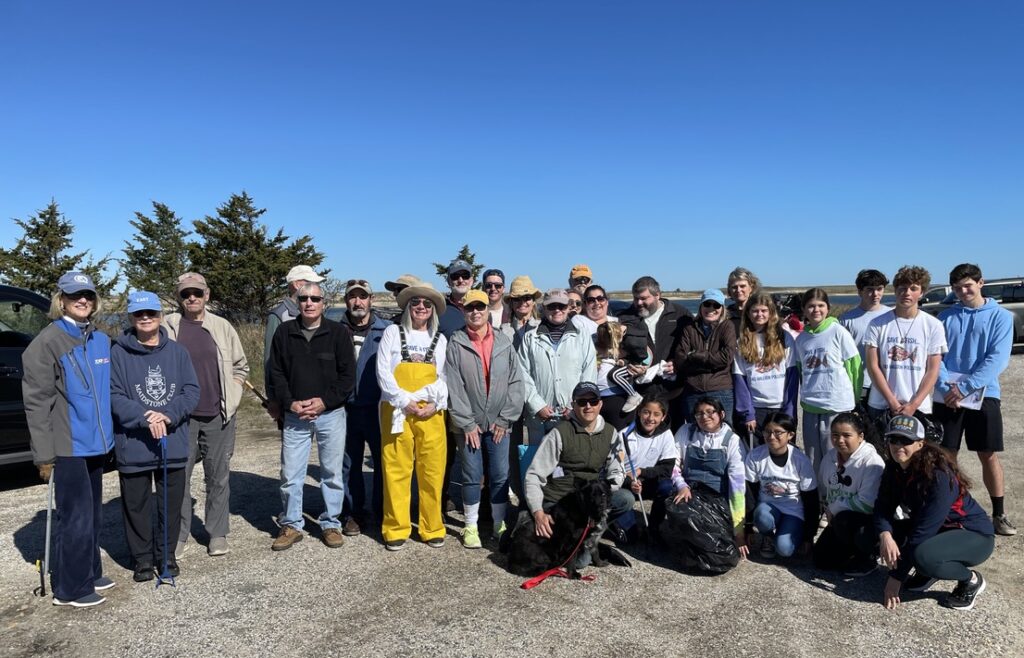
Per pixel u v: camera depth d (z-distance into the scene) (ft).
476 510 15.35
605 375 16.93
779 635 11.18
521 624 11.57
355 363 15.56
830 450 14.19
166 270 92.73
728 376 16.81
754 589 13.00
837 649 10.73
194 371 13.65
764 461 14.56
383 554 14.87
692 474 14.90
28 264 71.41
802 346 16.02
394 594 12.80
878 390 15.96
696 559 13.52
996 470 15.62
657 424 15.33
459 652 10.66
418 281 16.22
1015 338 49.55
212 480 14.74
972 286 15.90
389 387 14.61
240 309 86.22
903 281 15.46
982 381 15.23
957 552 11.82
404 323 15.24
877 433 14.58
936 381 15.69
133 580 13.46
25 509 17.84
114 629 11.50
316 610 12.14
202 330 14.64
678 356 17.20
